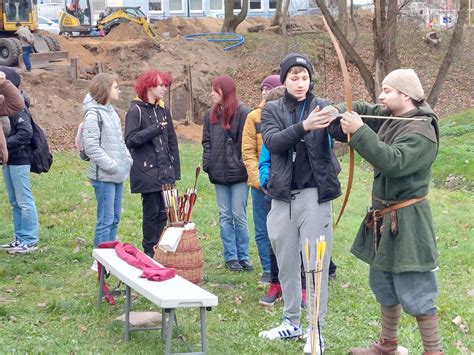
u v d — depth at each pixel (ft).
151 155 26.81
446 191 45.37
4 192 41.50
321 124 17.39
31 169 29.66
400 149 16.31
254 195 25.39
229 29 119.24
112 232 25.91
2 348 18.57
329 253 18.80
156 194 27.04
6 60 81.46
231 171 27.07
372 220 17.17
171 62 98.99
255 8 165.17
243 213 27.63
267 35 117.70
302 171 18.61
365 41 120.57
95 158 24.88
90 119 24.90
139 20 119.14
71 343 19.48
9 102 25.94
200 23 123.75
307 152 18.57
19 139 28.35
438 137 17.02
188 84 84.53
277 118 18.75
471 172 47.96
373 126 17.90
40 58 84.48
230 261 27.76
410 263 16.53
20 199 29.32
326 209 18.75
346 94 16.43
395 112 17.13
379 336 20.74
